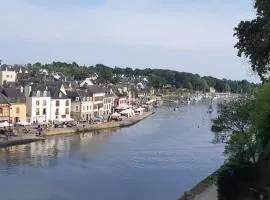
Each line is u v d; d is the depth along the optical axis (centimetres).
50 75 19762
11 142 9550
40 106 12800
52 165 7775
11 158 8212
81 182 6744
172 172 7519
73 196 6034
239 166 5209
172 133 12512
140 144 10356
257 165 5125
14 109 12019
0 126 10762
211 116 18162
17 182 6600
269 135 4962
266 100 5234
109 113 16750
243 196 5075
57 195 6056
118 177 7112
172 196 6088
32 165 7694
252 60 4216
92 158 8500
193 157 8856
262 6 3891
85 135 11644
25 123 11631
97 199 5903
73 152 9038
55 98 13312
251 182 5059
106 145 10056
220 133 7881
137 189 6431
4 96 11875
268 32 3903
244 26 4131
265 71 4281
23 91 12706
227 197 5228
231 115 6362
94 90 15600
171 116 17888
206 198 5256
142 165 8038
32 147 9450
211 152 9431
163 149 9719
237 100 6856
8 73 18375
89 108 14975
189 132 12825
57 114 13400
